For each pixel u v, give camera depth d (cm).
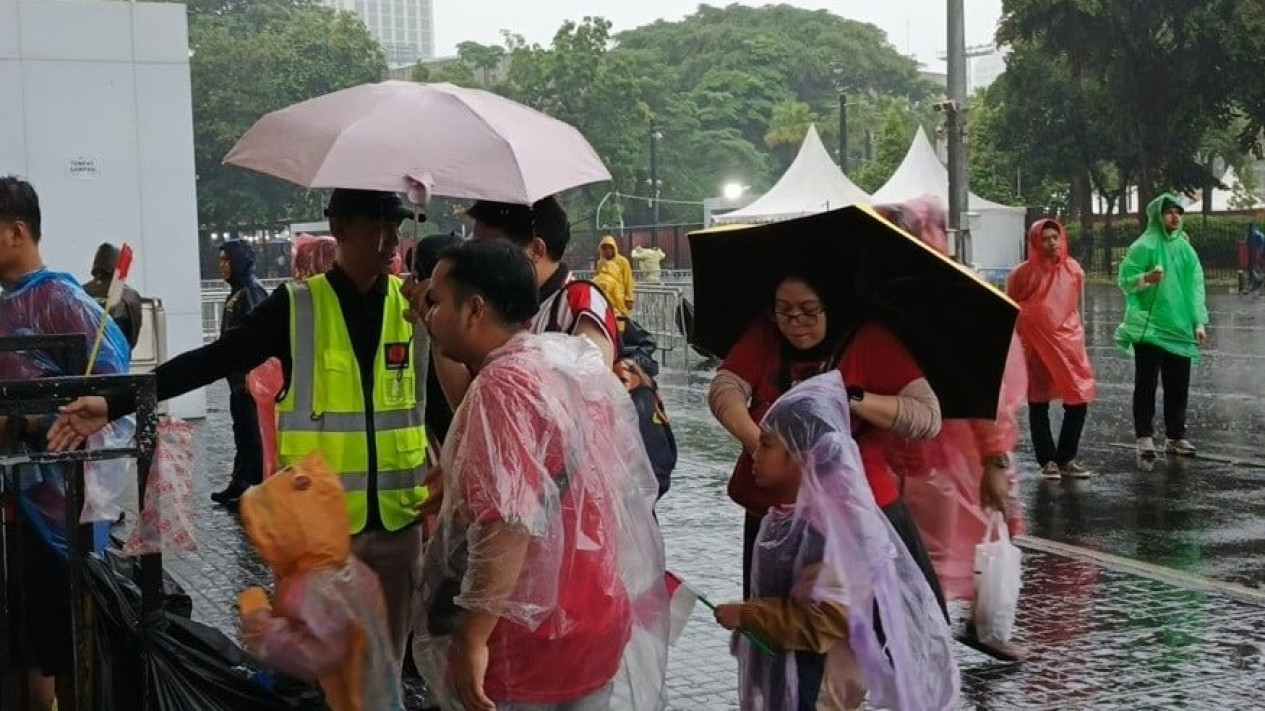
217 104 5419
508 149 390
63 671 417
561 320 433
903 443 497
